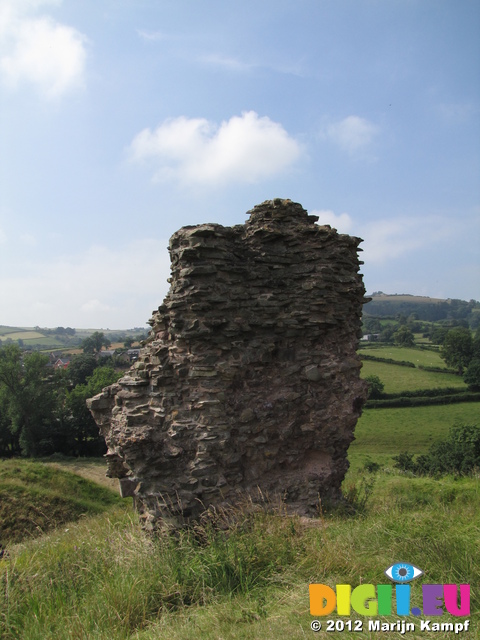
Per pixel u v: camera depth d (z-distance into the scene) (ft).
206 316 24.44
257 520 21.95
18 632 15.52
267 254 26.96
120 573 17.88
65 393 143.84
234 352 25.22
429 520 20.22
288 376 26.73
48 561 20.97
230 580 17.26
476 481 36.83
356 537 18.70
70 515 58.13
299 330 27.02
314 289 27.17
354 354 28.60
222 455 23.56
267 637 12.87
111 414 25.91
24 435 132.36
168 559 18.74
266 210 27.61
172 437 23.15
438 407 138.72
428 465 77.51
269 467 25.55
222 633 13.55
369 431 120.67
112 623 15.23
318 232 27.78
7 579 17.71
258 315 26.30
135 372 25.29
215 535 21.16
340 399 27.43
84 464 117.39
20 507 56.80
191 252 24.20
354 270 29.55
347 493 30.68
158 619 15.57
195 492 22.63
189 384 24.16
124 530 24.26
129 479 24.18
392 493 34.12
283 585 16.44
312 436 26.91
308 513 24.94
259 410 25.46
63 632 14.61
